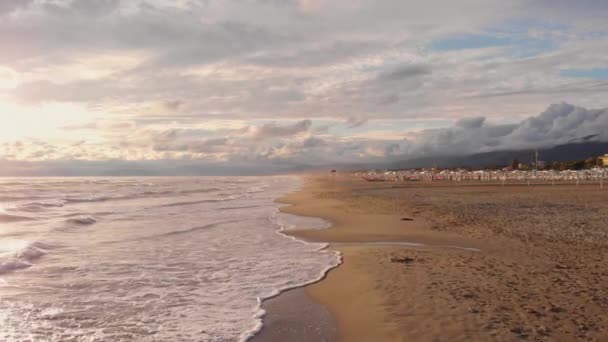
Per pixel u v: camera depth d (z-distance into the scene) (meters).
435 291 8.73
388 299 8.35
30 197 39.91
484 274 9.98
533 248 13.02
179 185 81.75
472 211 24.09
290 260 12.41
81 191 52.97
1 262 11.52
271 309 8.16
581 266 10.52
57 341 6.70
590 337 6.21
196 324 7.40
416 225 19.16
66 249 14.17
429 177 98.81
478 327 6.69
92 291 9.39
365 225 19.73
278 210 27.92
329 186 74.50
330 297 8.83
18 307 8.28
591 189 46.28
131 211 27.23
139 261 12.36
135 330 7.14
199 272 11.04
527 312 7.29
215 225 20.28
